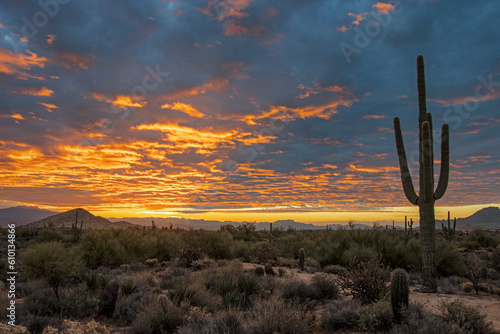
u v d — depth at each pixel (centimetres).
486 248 3009
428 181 1184
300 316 687
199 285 977
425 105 1291
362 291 889
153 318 711
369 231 1969
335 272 1570
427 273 1177
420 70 1303
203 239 2523
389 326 680
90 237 1891
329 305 862
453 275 1567
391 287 703
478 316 662
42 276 1080
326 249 1909
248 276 1052
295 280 1129
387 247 1759
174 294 904
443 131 1208
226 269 1304
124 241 2181
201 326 659
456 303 700
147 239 2292
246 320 711
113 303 862
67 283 1230
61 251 1103
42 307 860
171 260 2078
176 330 687
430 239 1190
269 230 4853
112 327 775
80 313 876
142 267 1806
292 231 4762
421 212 1222
